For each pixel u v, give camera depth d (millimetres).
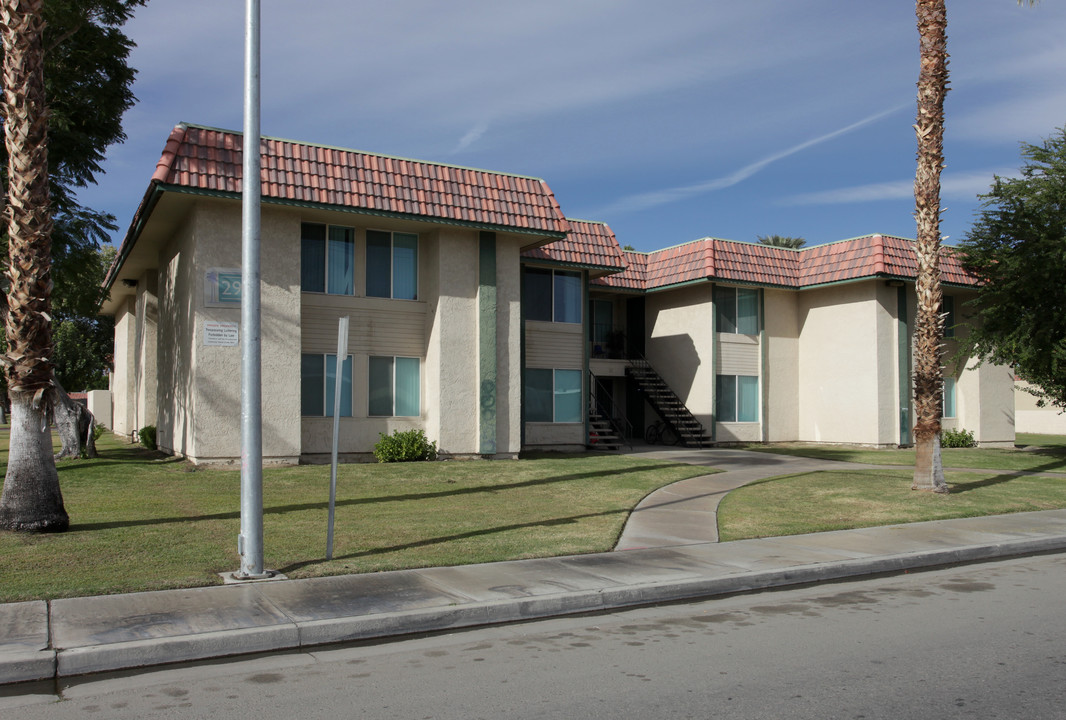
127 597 8047
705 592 9109
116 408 41875
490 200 21031
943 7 16609
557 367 25969
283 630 7062
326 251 20469
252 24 9242
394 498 14984
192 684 6094
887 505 15086
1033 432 48844
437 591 8445
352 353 20641
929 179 16766
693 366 29875
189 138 17750
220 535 11016
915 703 5574
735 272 29125
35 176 10844
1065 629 7617
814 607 8555
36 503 10820
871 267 28031
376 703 5648
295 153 18828
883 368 28750
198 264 18125
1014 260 24281
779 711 5430
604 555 10484
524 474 18469
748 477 18906
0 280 17562
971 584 9734
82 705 5641
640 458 23016
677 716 5352
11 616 7324
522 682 6098
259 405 9078
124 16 20484
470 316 21266
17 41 10711
